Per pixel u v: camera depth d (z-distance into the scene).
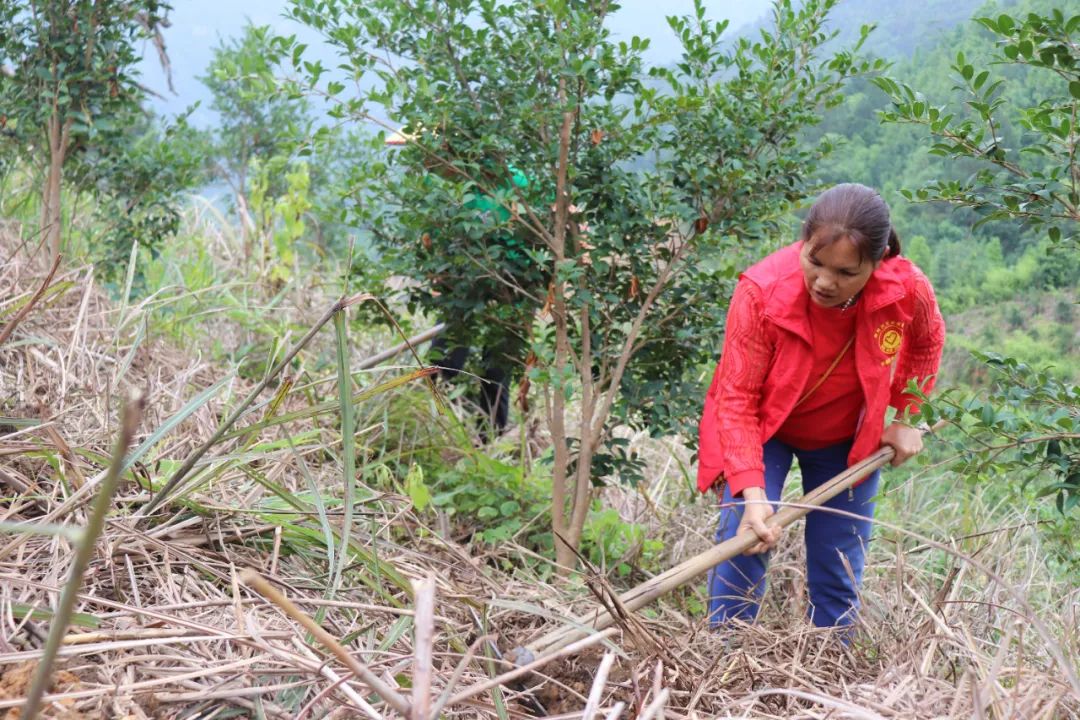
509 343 4.24
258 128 8.96
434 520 3.91
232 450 3.12
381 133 3.56
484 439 5.09
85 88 4.67
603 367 3.80
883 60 3.47
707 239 3.57
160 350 4.39
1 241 4.91
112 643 1.88
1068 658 2.49
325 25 3.51
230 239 7.48
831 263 2.64
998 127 2.63
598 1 3.56
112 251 5.09
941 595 2.71
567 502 4.18
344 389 2.33
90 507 2.48
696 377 4.47
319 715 1.89
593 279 3.72
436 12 3.48
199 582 2.41
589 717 1.78
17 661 1.79
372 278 3.98
